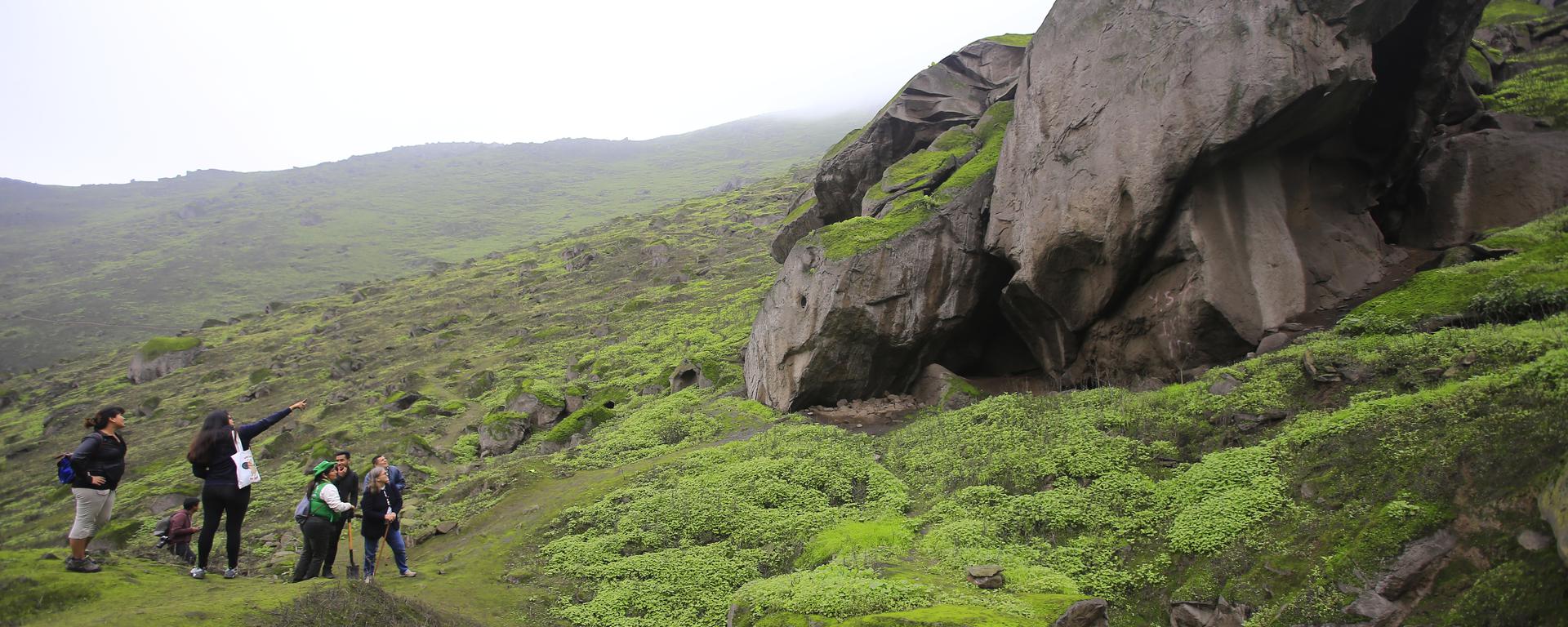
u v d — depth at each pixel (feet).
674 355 96.53
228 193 472.03
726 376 75.31
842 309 58.54
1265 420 35.42
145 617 26.78
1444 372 32.91
